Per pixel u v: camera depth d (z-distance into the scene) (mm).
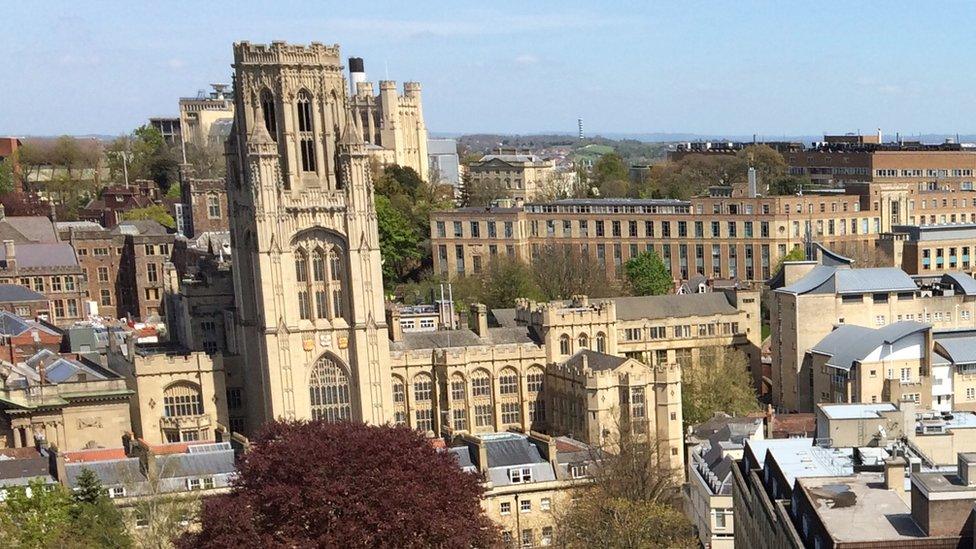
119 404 194625
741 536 136625
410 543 129000
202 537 130625
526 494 173750
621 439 178000
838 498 102375
